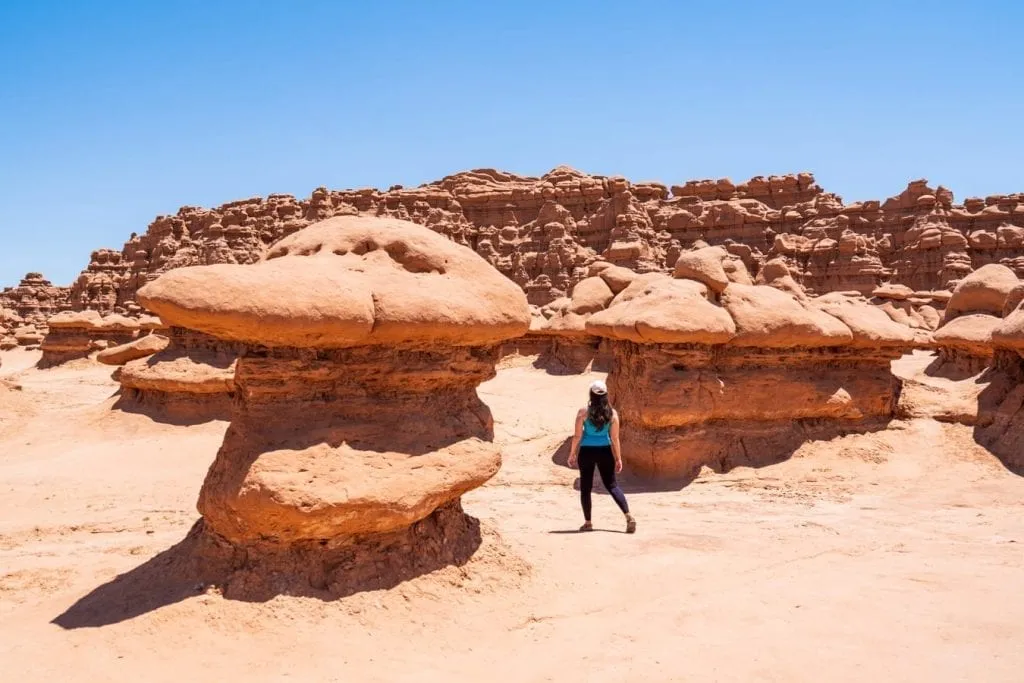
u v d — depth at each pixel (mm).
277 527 5805
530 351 32219
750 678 4875
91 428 17406
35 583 6938
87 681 4812
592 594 6730
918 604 6168
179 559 6441
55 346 38906
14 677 4852
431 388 7047
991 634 5496
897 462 12719
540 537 8367
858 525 9211
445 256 7309
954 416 13812
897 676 4844
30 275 76812
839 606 6152
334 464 6039
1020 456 12484
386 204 61594
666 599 6512
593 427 9039
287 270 6148
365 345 6602
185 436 16703
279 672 5016
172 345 18938
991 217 57438
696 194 62125
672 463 12312
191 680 4871
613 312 13922
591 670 5117
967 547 8078
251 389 6168
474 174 64750
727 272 17047
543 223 57156
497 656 5484
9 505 11070
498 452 7359
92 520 10039
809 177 60875
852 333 13562
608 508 10461
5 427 17922
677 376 12562
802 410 13164
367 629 5664
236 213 65875
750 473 12344
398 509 6188
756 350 13164
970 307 20531
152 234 72062
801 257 56375
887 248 57531
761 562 7559
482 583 6637
